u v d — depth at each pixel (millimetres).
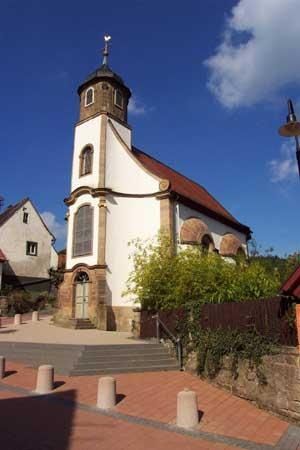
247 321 11102
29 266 39125
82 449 6879
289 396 9266
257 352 10305
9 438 7207
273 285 16781
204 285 16516
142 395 10438
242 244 31656
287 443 7715
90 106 26688
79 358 12930
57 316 23859
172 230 22875
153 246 21344
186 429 8180
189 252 18703
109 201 23750
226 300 15734
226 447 7348
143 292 17531
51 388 10539
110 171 24656
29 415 8547
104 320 21359
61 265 40906
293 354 9352
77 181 25375
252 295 16188
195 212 25641
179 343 13773
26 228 39719
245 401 10445
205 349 12352
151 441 7418
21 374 12203
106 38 28219
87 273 22812
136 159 24859
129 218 23938
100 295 21875
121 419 8547
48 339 16531
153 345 14664
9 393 10250
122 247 23344
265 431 8391
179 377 12562
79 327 21297
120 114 27109
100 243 22672
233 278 16719
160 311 15586
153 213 23438
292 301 9875
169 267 17828
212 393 11016
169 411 9273
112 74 27031
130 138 27281
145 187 24078
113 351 13758
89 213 23828
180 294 16453
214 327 12562
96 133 25359
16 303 32062
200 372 12484
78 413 8797
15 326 22484
